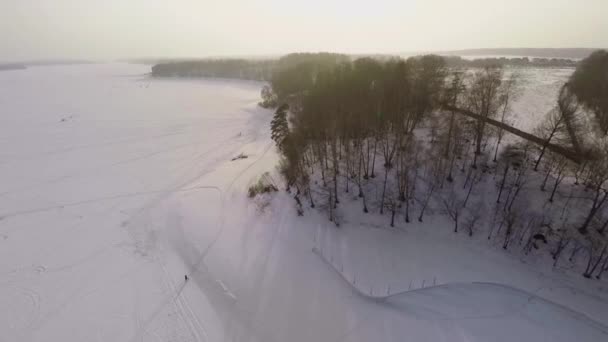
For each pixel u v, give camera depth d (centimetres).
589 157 2866
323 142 3966
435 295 2391
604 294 2273
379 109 3906
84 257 3103
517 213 2845
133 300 2575
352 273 2645
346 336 2147
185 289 2655
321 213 3294
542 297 2314
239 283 2653
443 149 3438
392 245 2880
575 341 2036
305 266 2731
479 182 3228
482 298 2338
